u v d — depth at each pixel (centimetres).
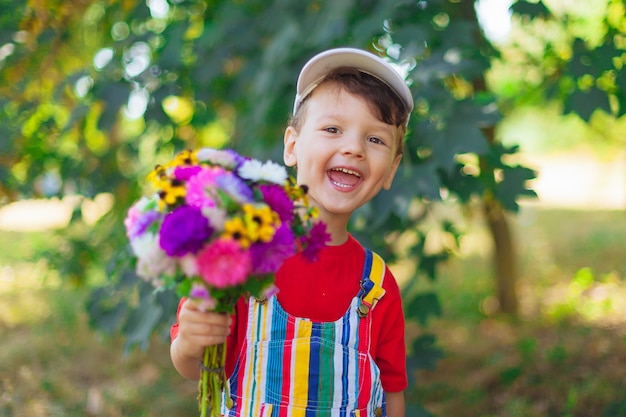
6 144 328
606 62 251
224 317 122
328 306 141
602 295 534
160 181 112
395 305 150
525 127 1580
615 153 1016
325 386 136
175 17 339
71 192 356
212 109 348
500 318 494
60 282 568
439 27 258
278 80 275
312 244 123
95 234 429
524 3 268
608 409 297
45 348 403
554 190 1305
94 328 274
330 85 147
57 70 353
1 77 333
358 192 144
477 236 827
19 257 682
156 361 398
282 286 141
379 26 244
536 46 399
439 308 312
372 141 146
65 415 308
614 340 409
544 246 769
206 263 105
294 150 155
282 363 136
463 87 351
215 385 124
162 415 319
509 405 320
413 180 227
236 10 322
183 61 302
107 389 345
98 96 278
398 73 148
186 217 104
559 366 368
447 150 227
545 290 577
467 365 391
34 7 318
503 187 251
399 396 155
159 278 111
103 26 352
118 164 371
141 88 288
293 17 300
